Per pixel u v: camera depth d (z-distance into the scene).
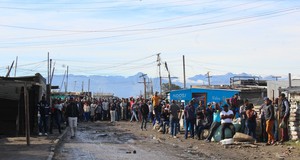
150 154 16.19
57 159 14.64
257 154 15.98
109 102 42.09
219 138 20.39
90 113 40.31
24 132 22.48
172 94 28.98
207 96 27.83
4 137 21.28
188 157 15.41
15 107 22.28
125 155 15.84
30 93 22.94
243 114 20.53
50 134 23.73
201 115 22.22
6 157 14.35
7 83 22.06
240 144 18.66
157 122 29.11
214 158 15.15
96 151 17.02
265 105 18.92
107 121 40.31
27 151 15.90
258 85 44.31
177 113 23.66
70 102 23.23
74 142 20.66
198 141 21.12
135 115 39.78
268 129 18.64
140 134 25.66
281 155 15.45
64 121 31.48
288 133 19.64
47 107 22.97
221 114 20.23
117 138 23.16
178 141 21.23
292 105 19.62
